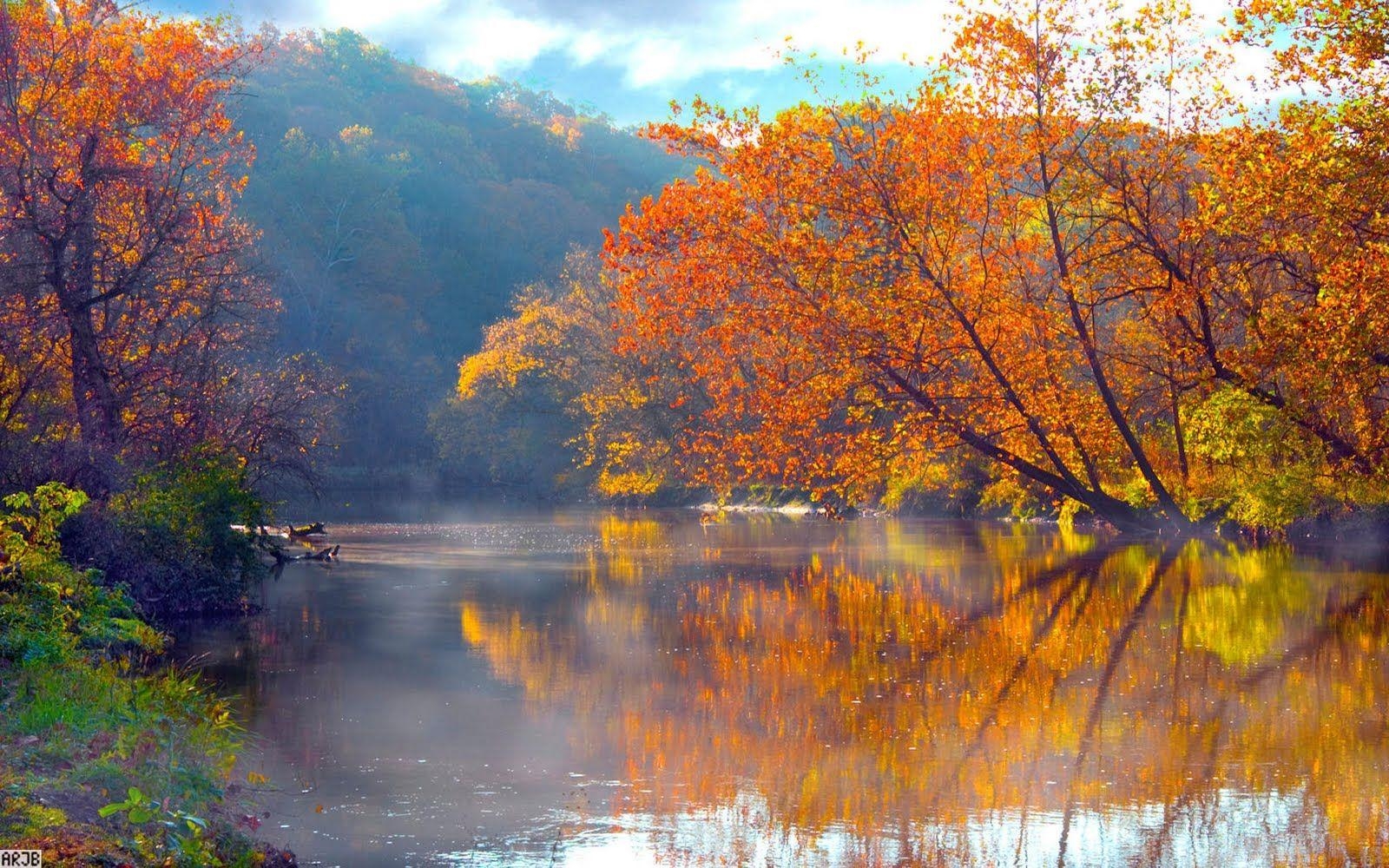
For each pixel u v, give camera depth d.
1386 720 12.13
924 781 10.04
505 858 8.09
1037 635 17.77
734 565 29.50
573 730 11.84
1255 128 25.67
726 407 38.56
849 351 32.41
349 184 112.25
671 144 34.00
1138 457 34.56
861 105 32.94
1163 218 31.20
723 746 11.19
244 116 113.94
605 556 32.97
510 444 75.81
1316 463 31.14
